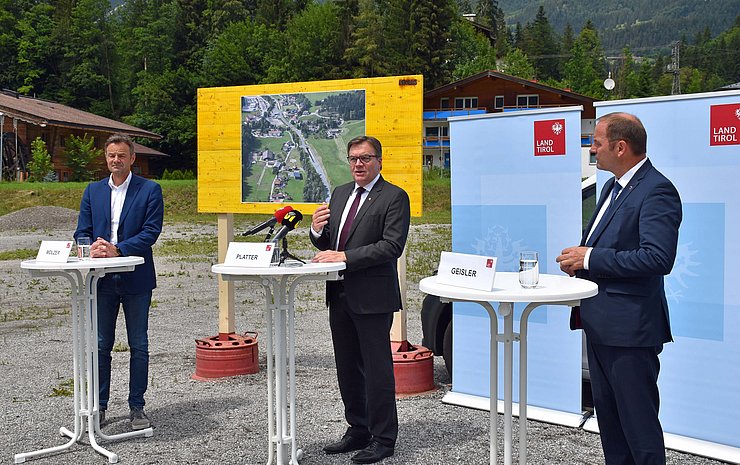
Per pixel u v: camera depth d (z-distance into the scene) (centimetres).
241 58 7256
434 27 7300
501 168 578
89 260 475
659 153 495
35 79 6969
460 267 332
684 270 488
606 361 363
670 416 500
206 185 729
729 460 470
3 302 1201
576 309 382
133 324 535
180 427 540
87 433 525
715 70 15475
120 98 7175
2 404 608
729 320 472
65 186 3469
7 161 4250
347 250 460
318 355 786
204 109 729
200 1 8350
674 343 495
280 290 430
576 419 545
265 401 608
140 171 5588
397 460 466
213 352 689
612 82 4853
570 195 546
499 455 476
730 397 474
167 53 7750
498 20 14812
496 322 340
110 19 8400
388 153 642
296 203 692
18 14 7250
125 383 674
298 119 686
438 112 5412
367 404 468
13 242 2208
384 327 462
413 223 2917
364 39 7319
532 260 327
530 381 572
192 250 2014
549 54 13312
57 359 782
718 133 471
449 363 672
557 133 548
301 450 475
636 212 355
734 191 468
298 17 7725
